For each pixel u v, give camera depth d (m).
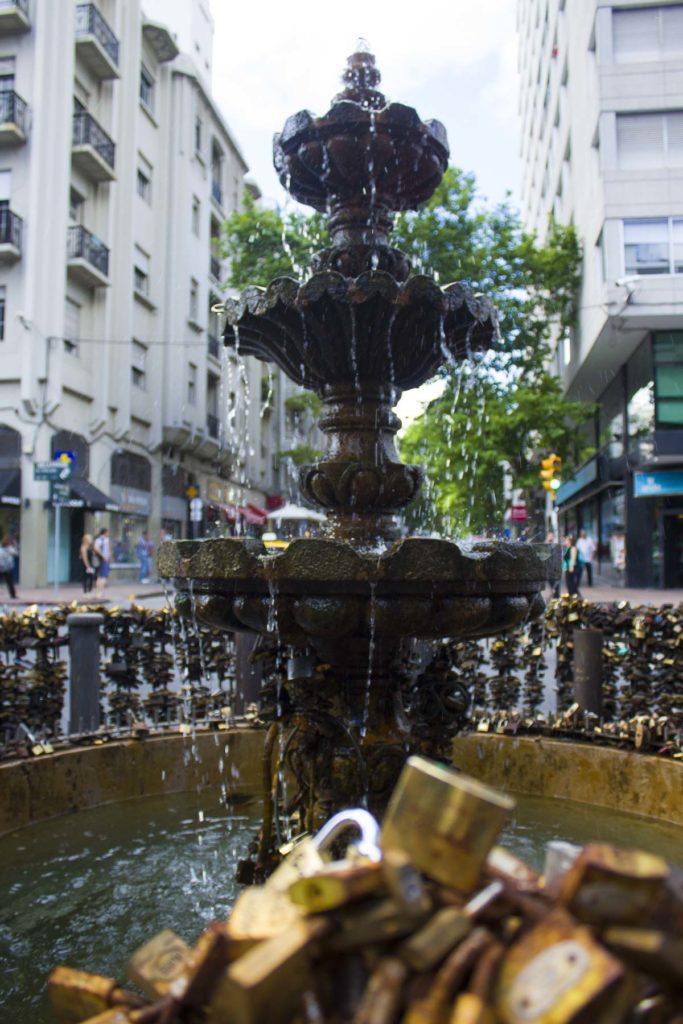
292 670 3.38
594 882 0.87
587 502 32.81
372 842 1.15
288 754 3.45
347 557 2.71
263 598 2.94
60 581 25.08
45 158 22.81
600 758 4.56
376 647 3.27
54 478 21.22
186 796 4.77
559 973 0.80
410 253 18.64
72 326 24.97
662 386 21.50
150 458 30.22
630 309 20.52
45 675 5.07
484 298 3.68
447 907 0.95
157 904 3.24
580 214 24.70
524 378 23.09
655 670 5.07
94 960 2.76
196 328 32.78
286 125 3.70
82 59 24.77
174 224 30.67
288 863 1.15
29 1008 2.45
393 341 3.52
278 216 19.70
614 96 21.09
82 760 4.55
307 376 3.85
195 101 31.98
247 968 0.87
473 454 19.50
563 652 5.49
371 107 3.75
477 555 2.83
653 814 4.32
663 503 22.69
